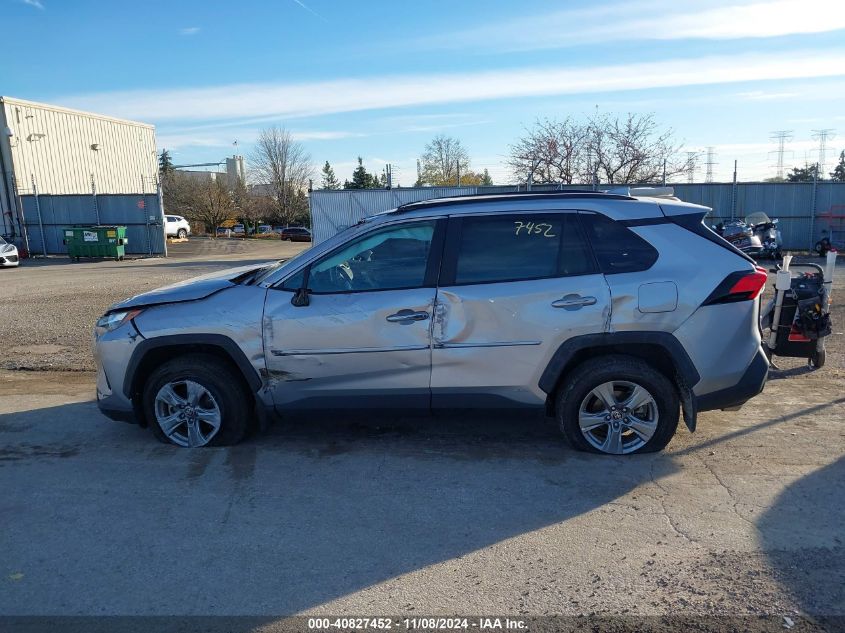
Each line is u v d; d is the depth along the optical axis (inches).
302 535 143.9
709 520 147.1
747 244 695.7
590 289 173.6
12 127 1211.9
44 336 383.9
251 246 1642.5
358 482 170.2
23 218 1223.5
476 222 181.9
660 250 175.8
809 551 133.8
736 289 173.6
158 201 1170.6
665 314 171.5
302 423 214.4
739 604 117.1
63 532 146.4
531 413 183.5
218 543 140.9
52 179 1314.0
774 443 191.5
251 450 192.2
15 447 199.0
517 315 175.0
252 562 133.4
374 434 204.4
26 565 133.3
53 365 310.2
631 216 178.5
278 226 2935.5
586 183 1019.3
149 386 192.4
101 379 194.5
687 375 173.2
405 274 181.6
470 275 179.0
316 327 180.1
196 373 189.9
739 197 886.4
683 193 900.0
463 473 174.7
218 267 906.7
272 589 124.1
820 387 248.5
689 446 189.6
